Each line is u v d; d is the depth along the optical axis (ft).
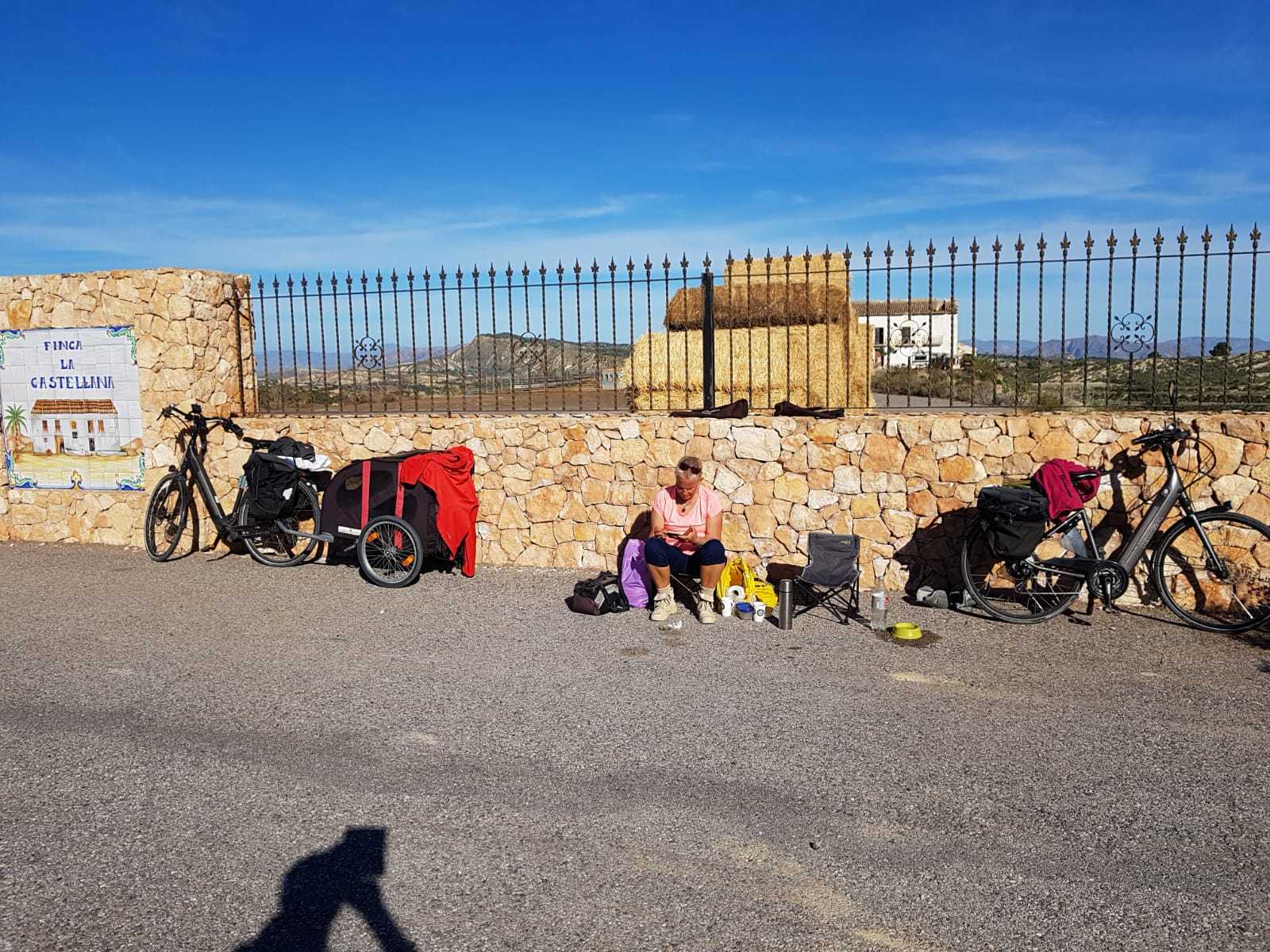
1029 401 31.99
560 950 9.98
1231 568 22.31
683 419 26.40
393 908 10.73
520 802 13.26
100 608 24.13
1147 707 16.84
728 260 26.48
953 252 24.35
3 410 33.01
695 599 22.95
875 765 14.46
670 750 15.03
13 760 14.75
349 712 16.75
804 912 10.64
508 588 25.96
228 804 13.25
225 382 32.14
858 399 31.30
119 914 10.64
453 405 35.47
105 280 31.32
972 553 24.30
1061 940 10.11
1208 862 11.66
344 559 29.71
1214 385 25.26
